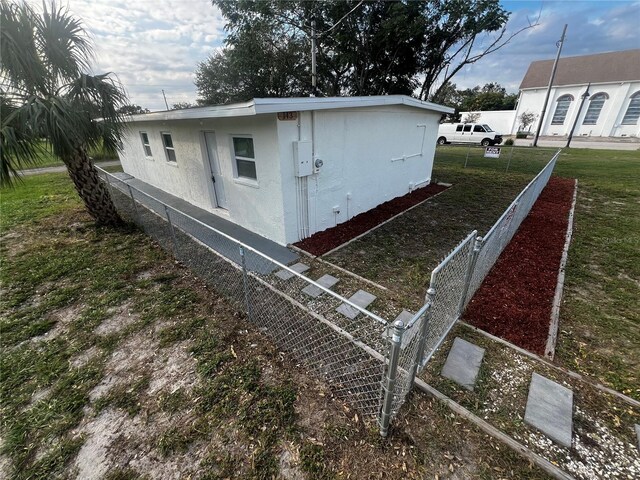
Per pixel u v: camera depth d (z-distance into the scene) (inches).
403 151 291.9
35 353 109.6
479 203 295.4
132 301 140.1
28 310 134.6
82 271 167.5
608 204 282.7
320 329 119.1
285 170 177.8
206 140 245.4
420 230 225.9
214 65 815.7
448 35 481.1
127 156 428.5
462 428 79.3
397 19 434.0
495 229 129.8
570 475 68.2
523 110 1203.9
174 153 302.7
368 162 245.6
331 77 596.4
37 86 166.2
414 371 86.1
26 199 319.6
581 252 182.1
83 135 174.1
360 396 89.0
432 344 99.5
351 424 81.0
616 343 110.2
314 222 212.2
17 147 151.3
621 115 1031.0
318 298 139.7
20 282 157.4
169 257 183.3
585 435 77.3
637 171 435.2
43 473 71.5
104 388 94.6
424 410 84.5
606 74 1020.5
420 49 506.6
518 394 89.3
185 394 91.6
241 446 76.3
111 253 189.8
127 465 72.9
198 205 291.3
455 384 92.7
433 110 309.1
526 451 72.7
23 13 149.8
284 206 186.2
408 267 169.5
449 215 260.7
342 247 194.5
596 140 980.6
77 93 168.7
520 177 412.5
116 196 297.0
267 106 143.2
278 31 520.7
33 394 92.9
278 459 73.1
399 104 250.7
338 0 450.6
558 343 110.2
